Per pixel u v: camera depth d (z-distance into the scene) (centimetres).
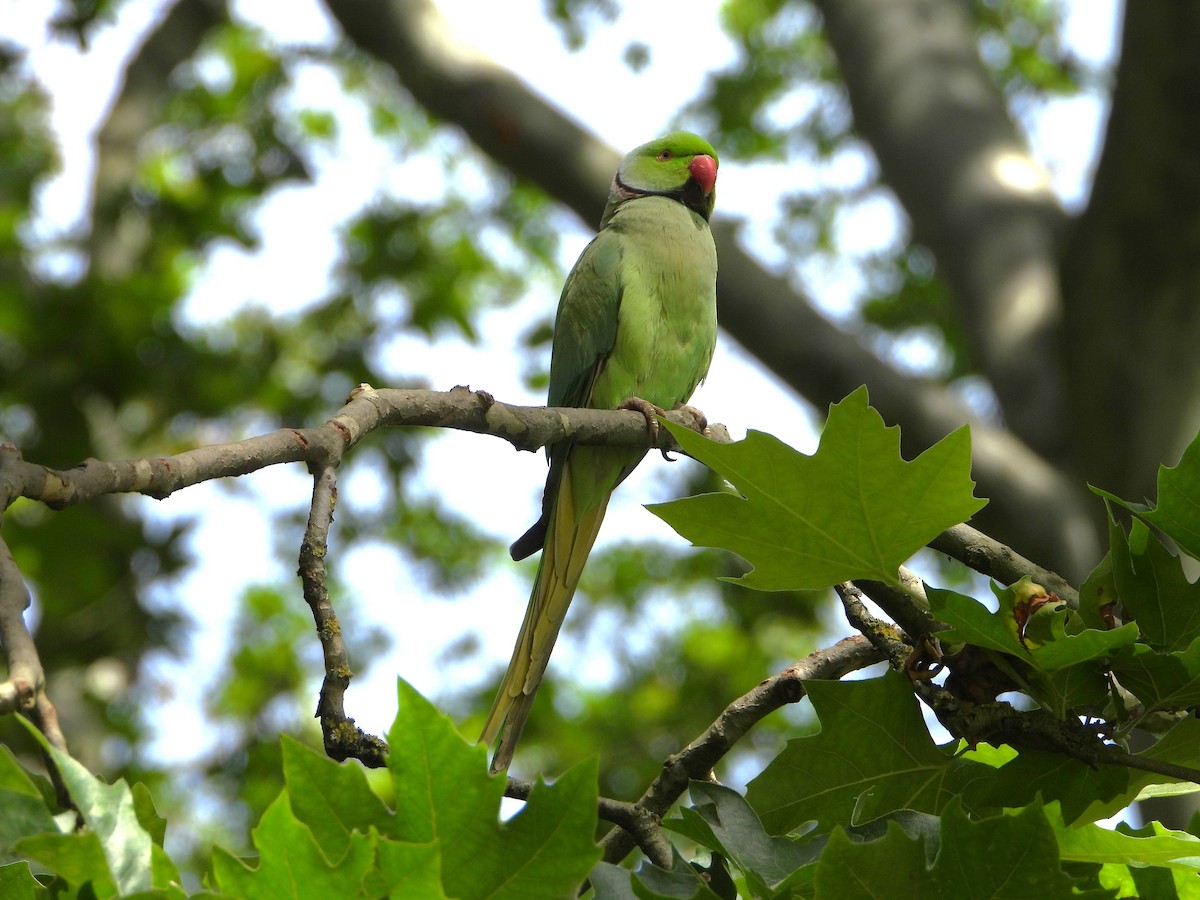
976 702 331
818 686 339
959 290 1379
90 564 1260
